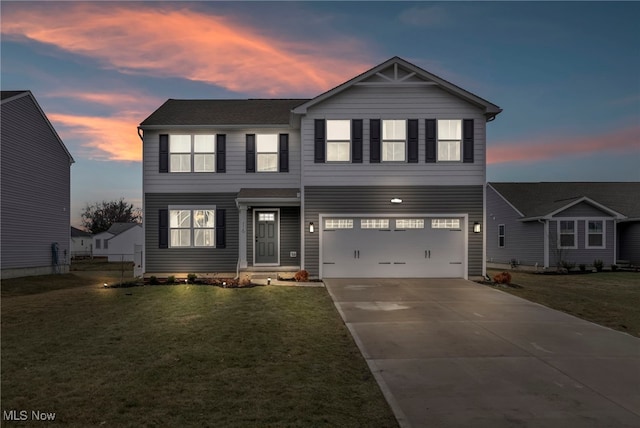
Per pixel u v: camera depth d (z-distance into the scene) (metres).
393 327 9.30
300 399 5.49
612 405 5.48
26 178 21.17
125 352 7.39
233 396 5.55
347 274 16.47
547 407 5.41
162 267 17.47
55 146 23.86
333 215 16.39
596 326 9.70
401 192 16.48
